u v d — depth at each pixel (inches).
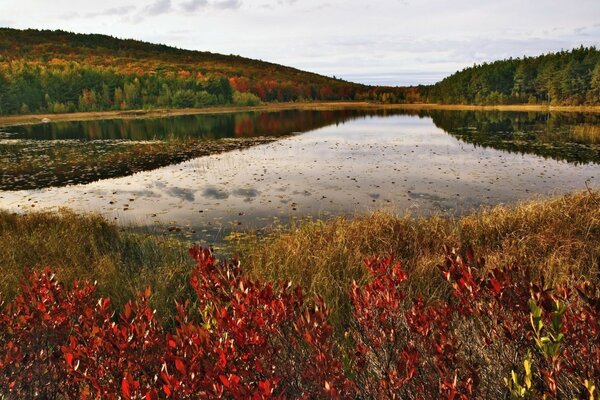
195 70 7298.2
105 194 540.7
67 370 86.0
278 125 1808.6
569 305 80.7
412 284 206.1
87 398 73.0
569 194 350.9
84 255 281.0
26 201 510.6
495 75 4488.2
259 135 1347.2
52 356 97.2
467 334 99.1
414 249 260.2
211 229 390.6
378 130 1499.8
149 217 433.1
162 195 530.0
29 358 98.0
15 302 117.6
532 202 336.2
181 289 219.8
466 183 569.9
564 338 73.4
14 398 93.9
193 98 3767.2
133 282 230.7
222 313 80.4
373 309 95.6
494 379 81.2
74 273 240.2
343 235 278.1
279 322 87.4
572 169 665.0
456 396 71.2
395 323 96.3
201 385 67.5
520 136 1170.0
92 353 83.5
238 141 1159.0
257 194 525.3
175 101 3641.7
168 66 7406.5
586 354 71.1
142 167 741.3
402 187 550.6
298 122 2014.0
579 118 1929.1
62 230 331.6
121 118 2556.6
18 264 257.0
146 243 330.6
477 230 289.9
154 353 88.7
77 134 1470.2
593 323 71.3
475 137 1168.8
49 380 96.0
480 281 85.7
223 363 67.5
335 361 75.9
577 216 290.5
